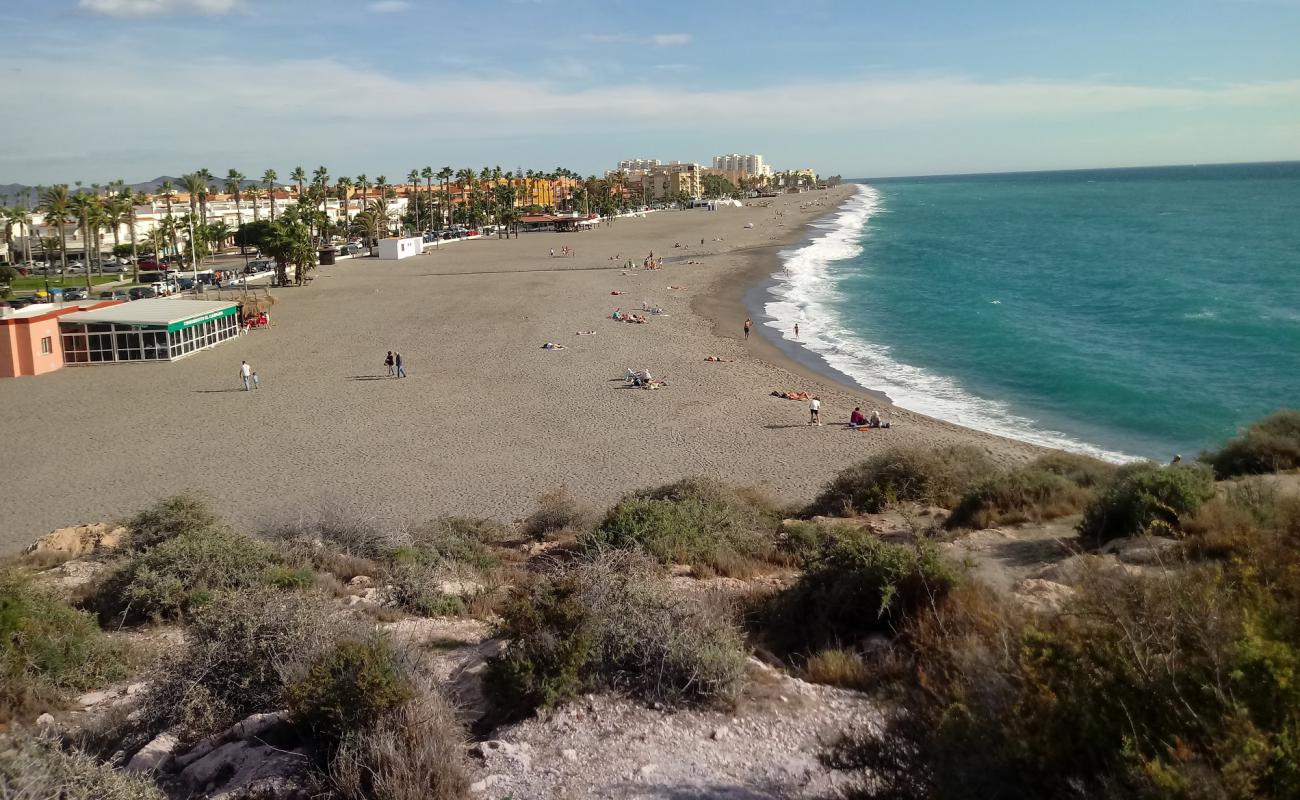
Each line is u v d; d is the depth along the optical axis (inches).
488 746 231.1
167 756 251.4
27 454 1127.0
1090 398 1337.4
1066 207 6830.7
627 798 204.4
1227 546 323.0
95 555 658.2
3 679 330.3
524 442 1133.7
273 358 1718.8
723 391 1391.5
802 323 2044.8
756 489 796.0
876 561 332.8
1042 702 162.9
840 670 282.4
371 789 208.5
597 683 264.5
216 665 276.8
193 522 641.6
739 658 272.2
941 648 237.0
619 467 1021.2
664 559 479.8
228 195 5295.3
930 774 177.2
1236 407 1253.7
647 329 1955.0
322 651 271.6
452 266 3452.3
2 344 1582.2
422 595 423.5
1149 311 2105.1
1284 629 153.8
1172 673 152.4
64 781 202.4
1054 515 562.3
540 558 587.2
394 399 1374.3
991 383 1457.9
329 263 3548.2
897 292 2546.8
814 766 217.2
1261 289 2391.7
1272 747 136.3
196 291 2669.8
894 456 757.9
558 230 5452.8
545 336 1877.5
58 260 3882.9
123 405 1370.6
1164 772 136.6
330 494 942.4
